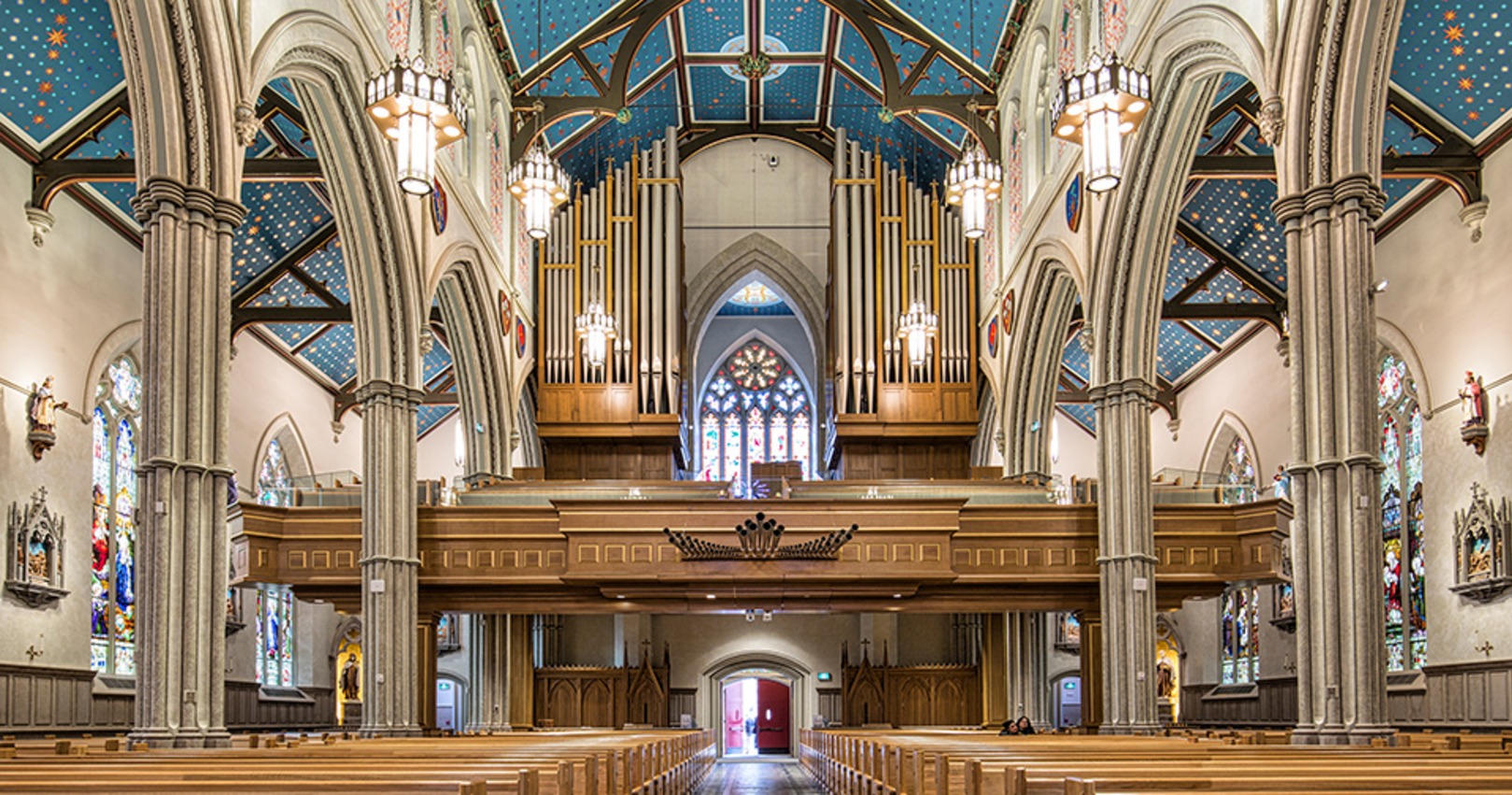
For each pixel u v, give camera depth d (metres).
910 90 29.78
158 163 14.52
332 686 35.72
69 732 23.36
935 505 23.97
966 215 21.36
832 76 33.97
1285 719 30.61
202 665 14.35
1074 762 7.03
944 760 7.79
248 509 23.52
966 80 30.47
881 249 33.22
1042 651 31.42
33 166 22.28
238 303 28.33
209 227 14.79
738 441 42.06
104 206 24.52
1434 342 24.33
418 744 14.02
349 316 28.53
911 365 32.56
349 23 18.73
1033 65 27.31
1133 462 22.80
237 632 30.42
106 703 24.77
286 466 32.84
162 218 14.45
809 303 37.31
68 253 23.59
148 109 14.52
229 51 15.00
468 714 35.28
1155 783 5.18
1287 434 29.53
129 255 25.73
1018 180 28.52
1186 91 19.44
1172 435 36.09
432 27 23.02
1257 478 31.25
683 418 34.66
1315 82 15.27
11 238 21.80
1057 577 23.98
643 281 33.09
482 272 26.56
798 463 28.92
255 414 30.56
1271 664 31.42
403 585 22.59
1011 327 28.86
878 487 25.52
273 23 16.33
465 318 27.16
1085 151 15.32
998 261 30.58
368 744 14.32
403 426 22.61
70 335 23.59
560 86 30.77
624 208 33.50
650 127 35.91
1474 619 23.14
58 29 20.55
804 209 37.53
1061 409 39.00
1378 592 14.59
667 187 33.72
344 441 35.94
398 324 22.38
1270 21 15.80
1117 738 15.05
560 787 6.87
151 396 14.32
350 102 19.55
